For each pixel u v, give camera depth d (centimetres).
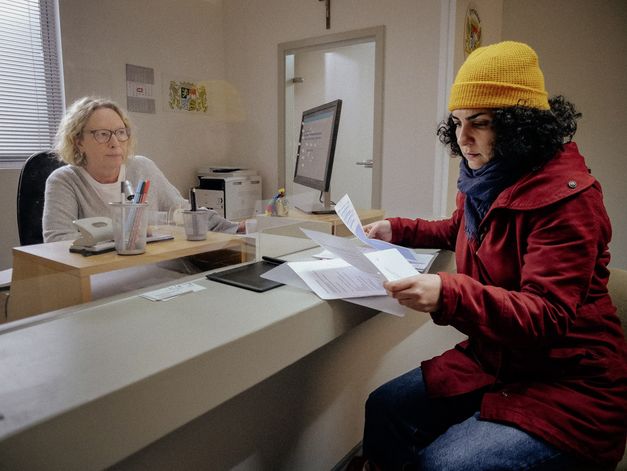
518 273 90
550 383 85
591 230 80
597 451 79
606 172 322
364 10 167
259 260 110
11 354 57
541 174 85
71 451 46
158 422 54
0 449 40
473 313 76
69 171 99
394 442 107
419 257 119
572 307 77
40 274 82
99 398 47
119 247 89
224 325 68
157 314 73
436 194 185
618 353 87
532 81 85
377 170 187
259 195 144
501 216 90
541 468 77
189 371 57
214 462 101
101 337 63
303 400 126
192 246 100
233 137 140
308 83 162
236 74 140
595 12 306
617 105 312
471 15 214
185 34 124
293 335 75
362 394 153
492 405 85
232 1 135
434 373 104
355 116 177
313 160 158
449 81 178
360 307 92
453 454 79
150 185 101
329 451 141
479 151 93
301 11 153
